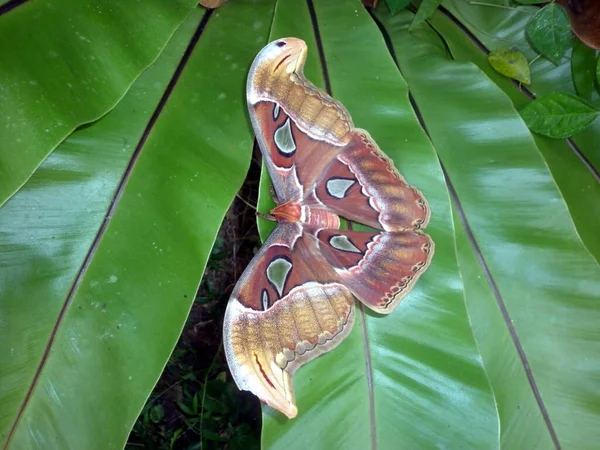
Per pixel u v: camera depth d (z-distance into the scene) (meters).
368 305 0.32
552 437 0.37
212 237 0.33
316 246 0.32
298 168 0.32
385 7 0.44
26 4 0.29
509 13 0.43
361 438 0.34
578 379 0.37
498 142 0.39
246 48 0.38
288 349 0.29
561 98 0.39
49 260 0.32
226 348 0.27
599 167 0.43
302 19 0.39
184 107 0.35
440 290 0.35
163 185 0.33
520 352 0.38
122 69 0.31
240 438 0.62
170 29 0.32
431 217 0.36
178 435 0.65
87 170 0.33
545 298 0.38
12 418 0.30
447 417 0.34
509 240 0.39
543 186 0.38
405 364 0.35
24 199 0.32
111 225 0.32
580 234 0.42
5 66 0.28
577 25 0.39
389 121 0.36
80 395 0.31
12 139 0.27
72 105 0.29
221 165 0.34
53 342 0.31
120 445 0.31
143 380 0.31
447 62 0.41
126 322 0.32
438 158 0.38
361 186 0.33
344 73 0.37
